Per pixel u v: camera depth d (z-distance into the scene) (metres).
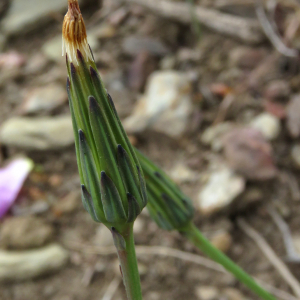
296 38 0.17
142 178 0.07
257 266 0.13
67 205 0.15
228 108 0.16
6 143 0.17
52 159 0.16
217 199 0.14
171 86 0.17
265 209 0.14
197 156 0.15
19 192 0.15
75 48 0.07
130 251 0.07
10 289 0.13
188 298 0.13
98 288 0.13
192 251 0.13
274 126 0.15
